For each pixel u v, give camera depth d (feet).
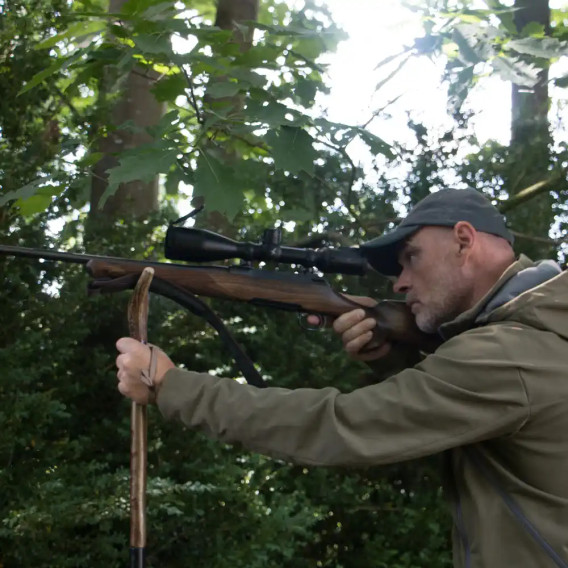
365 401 6.22
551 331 6.20
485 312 6.68
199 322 18.06
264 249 8.25
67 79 15.58
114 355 17.93
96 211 18.92
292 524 15.57
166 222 18.83
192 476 15.83
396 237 7.22
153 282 7.81
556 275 6.70
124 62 8.90
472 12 10.71
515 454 6.19
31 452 14.49
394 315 8.50
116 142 18.58
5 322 15.33
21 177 15.03
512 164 17.37
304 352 17.65
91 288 7.81
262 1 25.66
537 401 6.00
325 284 8.56
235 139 12.37
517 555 6.07
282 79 11.15
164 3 8.86
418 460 17.58
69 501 13.53
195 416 6.43
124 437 16.61
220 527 15.16
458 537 6.60
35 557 13.01
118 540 13.89
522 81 10.58
